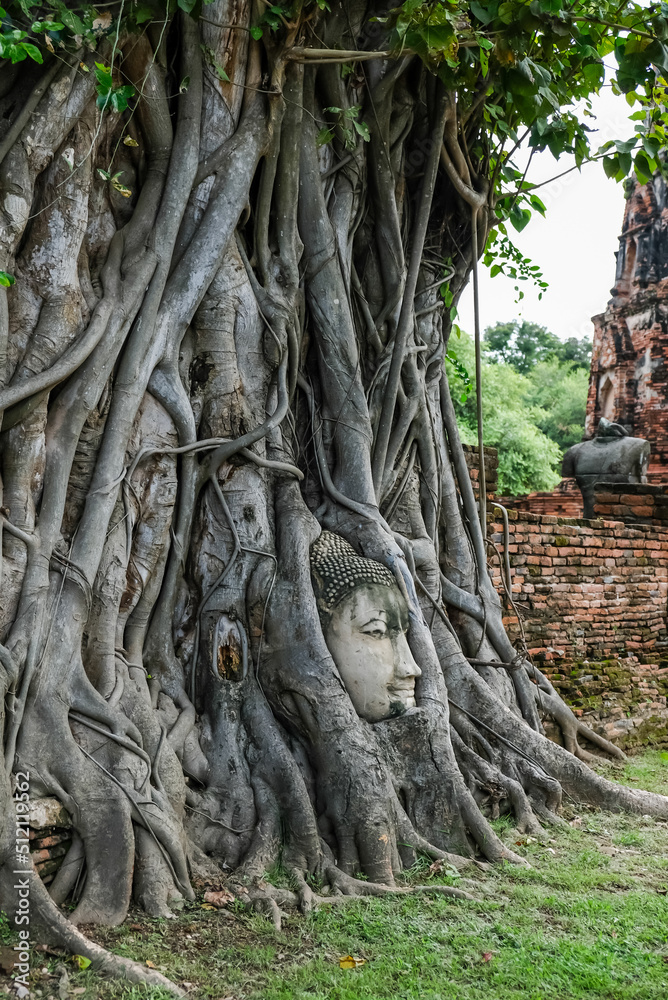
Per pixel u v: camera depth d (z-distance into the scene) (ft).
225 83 20.01
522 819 21.39
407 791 19.51
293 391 21.93
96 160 18.42
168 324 18.97
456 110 24.57
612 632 34.27
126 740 16.16
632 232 69.51
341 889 17.06
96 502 17.16
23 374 16.21
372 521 21.81
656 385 66.69
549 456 90.02
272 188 21.07
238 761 18.53
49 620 16.11
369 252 24.32
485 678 25.71
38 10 16.31
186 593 19.86
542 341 130.41
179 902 15.69
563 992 13.71
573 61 22.68
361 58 20.66
